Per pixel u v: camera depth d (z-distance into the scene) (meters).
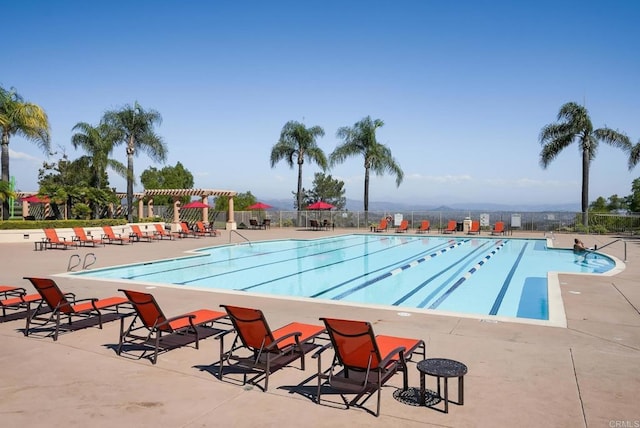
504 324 6.93
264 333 4.86
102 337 6.46
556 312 7.59
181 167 52.28
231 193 33.62
